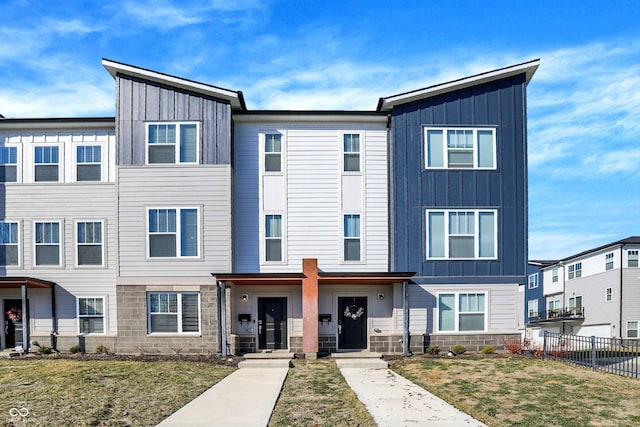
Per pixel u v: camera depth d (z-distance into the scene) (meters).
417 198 16.50
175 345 15.82
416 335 16.17
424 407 8.94
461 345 16.22
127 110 16.28
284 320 16.62
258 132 16.92
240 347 16.25
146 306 15.93
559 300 38.81
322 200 16.84
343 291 16.78
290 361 14.30
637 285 31.09
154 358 14.76
